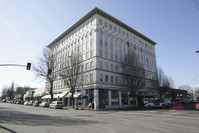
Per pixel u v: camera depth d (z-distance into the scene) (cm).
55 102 3422
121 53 4366
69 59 4159
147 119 1257
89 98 3503
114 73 3928
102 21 3972
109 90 3675
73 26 4512
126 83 3928
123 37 4581
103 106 3438
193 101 5181
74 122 1075
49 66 4044
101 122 1074
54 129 805
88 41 3928
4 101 10094
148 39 5709
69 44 4728
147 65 5472
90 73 3628
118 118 1343
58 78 4959
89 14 3956
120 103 3856
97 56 3597
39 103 4656
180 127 866
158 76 5031
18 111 2208
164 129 804
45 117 1423
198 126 899
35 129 805
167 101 3027
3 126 899
